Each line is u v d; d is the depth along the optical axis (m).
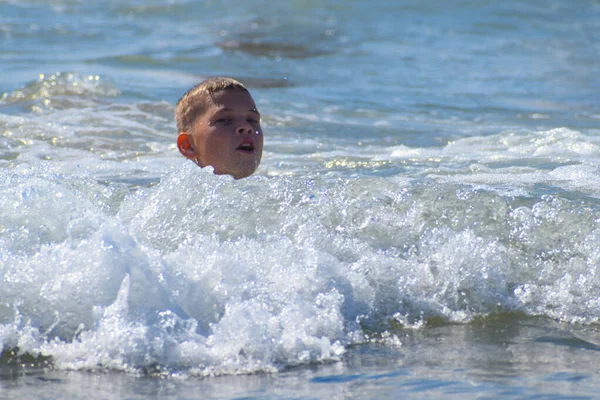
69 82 25.33
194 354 8.26
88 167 16.64
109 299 8.88
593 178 14.63
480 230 10.94
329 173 16.08
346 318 9.45
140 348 8.28
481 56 40.28
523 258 10.66
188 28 47.41
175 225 10.74
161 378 7.91
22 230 9.89
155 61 34.44
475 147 19.52
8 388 7.66
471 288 10.29
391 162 17.41
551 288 10.39
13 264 9.29
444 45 43.50
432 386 7.75
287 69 34.72
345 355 8.63
